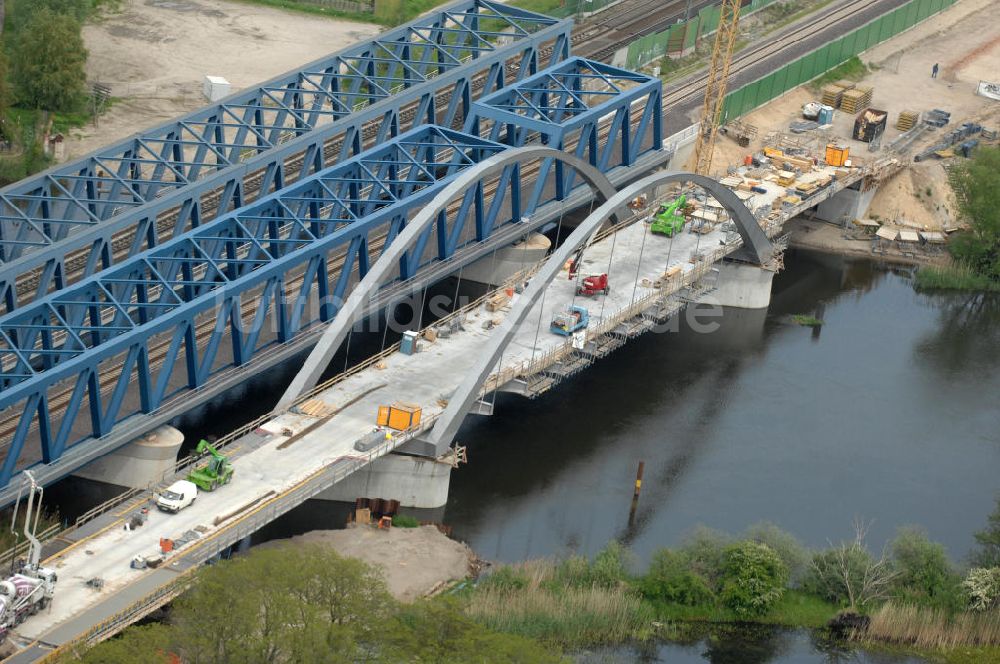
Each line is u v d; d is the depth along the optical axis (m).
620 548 142.38
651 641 132.75
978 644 137.12
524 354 162.12
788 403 174.12
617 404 169.38
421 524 145.12
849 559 141.50
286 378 165.25
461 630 110.94
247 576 108.75
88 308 151.62
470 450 157.75
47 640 115.00
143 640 105.38
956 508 157.75
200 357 157.62
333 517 145.12
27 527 119.69
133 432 142.38
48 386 133.62
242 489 136.12
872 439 168.75
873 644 136.00
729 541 142.25
